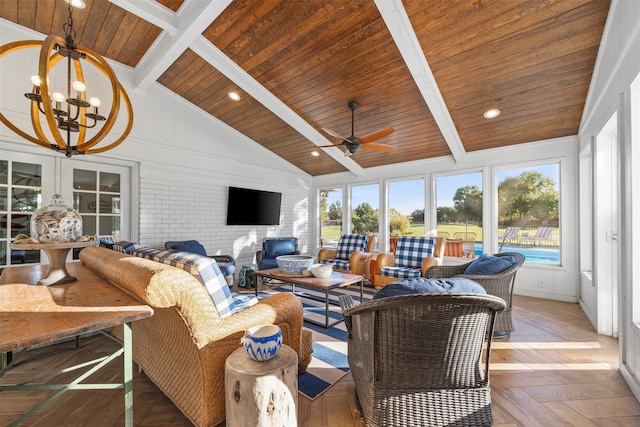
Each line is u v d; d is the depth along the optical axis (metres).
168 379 1.52
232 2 2.61
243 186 5.34
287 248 5.22
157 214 4.14
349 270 4.67
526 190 4.17
